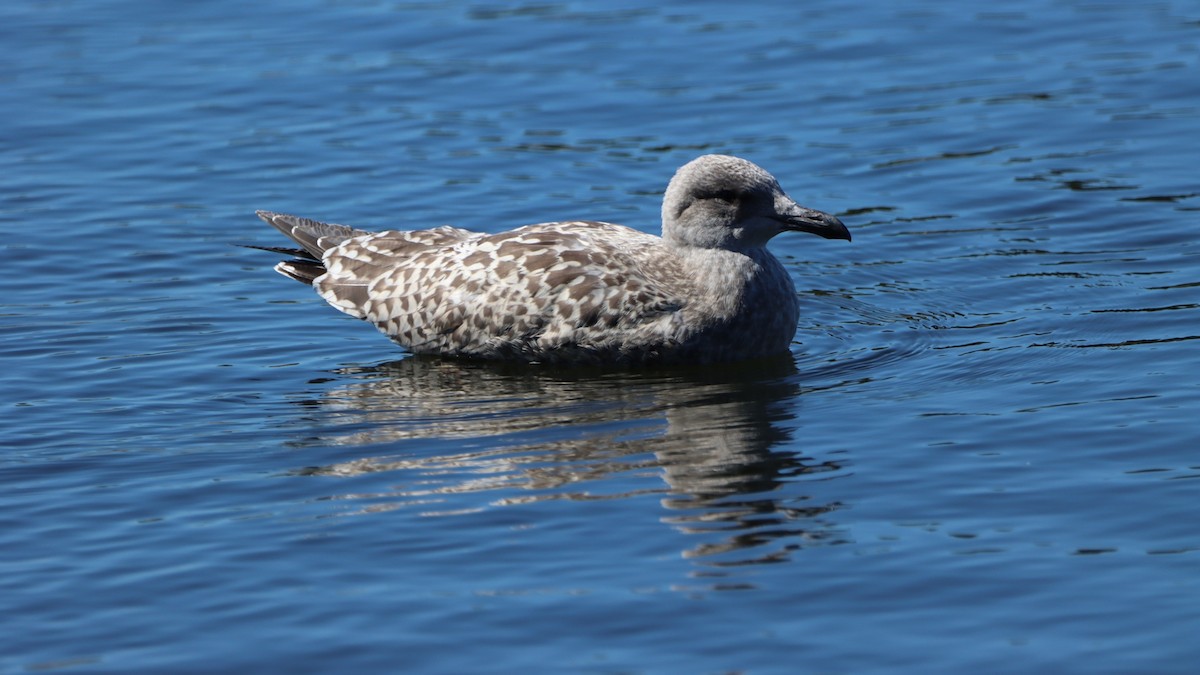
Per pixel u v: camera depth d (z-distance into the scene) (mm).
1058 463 11664
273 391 14109
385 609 9711
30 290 16578
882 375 14016
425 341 15031
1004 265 16828
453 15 25641
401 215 18422
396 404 13680
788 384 13883
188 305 16328
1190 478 11234
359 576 10180
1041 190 18719
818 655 9039
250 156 20344
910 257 17250
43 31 25062
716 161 14469
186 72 23266
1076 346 14383
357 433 12938
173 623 9641
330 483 11805
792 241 18031
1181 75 22078
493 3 26297
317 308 16438
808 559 10227
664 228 14797
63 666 9164
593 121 21281
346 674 8977
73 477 12062
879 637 9219
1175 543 10266
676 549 10422
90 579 10258
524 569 10211
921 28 24531
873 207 18578
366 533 10836
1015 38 23984
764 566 10148
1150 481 11219
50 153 20453
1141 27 24266
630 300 14367
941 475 11547
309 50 24156
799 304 15719
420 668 9008
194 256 17578
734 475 11688
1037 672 8805
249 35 24844
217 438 12891
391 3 26297
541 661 9047
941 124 20828
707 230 14453
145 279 16984
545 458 12164
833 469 11750
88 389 14109
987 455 11891
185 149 20594
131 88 22656
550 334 14484
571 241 14812
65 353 14992
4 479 12031
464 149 20438
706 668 8922
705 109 21547
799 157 19922
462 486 11633
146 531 11008
